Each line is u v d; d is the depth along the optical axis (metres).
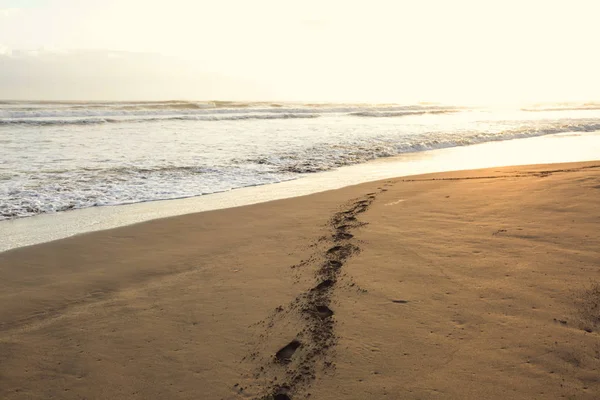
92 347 2.61
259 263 3.87
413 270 3.43
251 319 2.85
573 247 3.60
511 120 23.80
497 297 2.88
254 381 2.22
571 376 2.07
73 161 10.27
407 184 7.21
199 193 7.34
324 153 11.75
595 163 8.66
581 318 2.55
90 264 4.05
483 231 4.21
